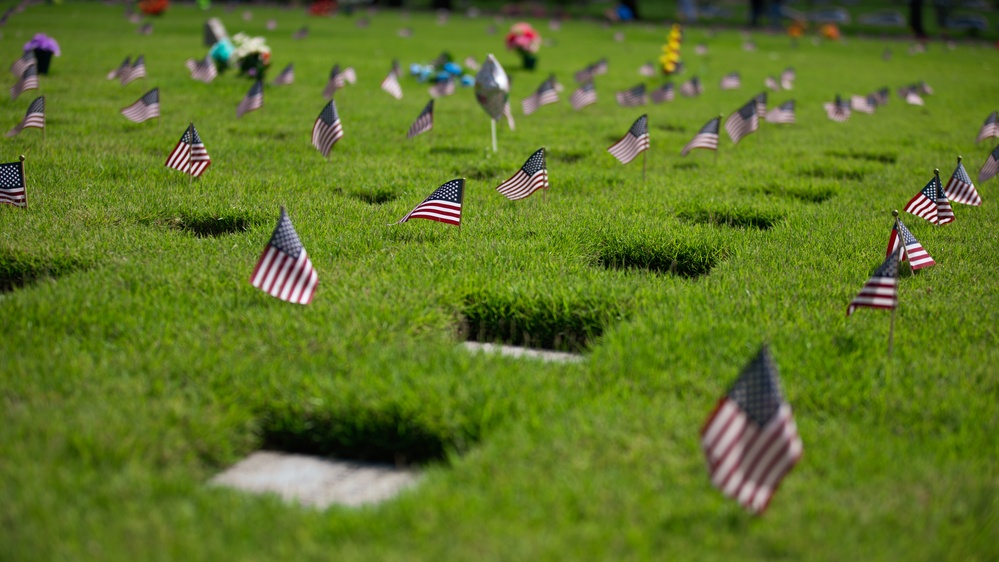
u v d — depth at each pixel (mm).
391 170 10117
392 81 14422
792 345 5398
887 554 3428
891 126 15445
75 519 3527
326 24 40031
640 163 11492
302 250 5625
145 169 9531
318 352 5105
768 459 3641
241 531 3514
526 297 6027
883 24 63312
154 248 6906
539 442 4152
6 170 7453
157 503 3701
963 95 21094
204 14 43250
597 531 3494
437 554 3363
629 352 5199
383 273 6414
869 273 6926
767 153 12539
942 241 7949
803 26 49719
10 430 4137
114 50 23062
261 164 10211
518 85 20109
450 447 4371
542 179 8297
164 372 4805
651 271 7312
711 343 5367
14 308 5535
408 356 5082
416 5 64812
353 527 3543
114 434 4129
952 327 5809
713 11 69688
